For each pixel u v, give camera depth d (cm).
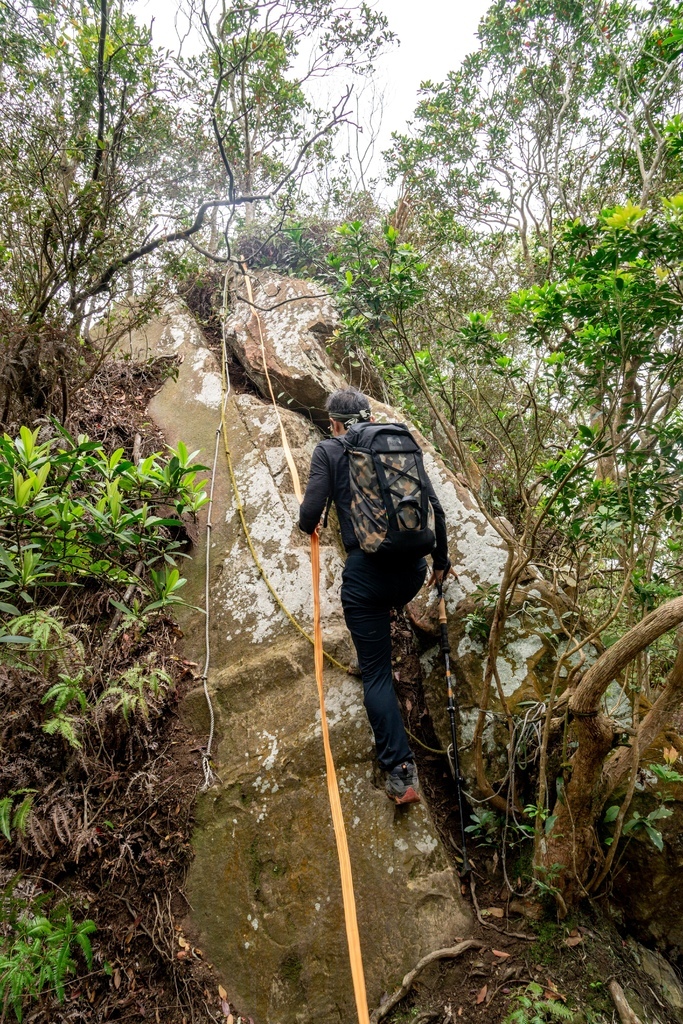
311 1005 229
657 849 243
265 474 353
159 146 393
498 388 460
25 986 219
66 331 328
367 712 257
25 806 246
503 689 282
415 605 329
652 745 257
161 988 244
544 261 507
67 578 316
